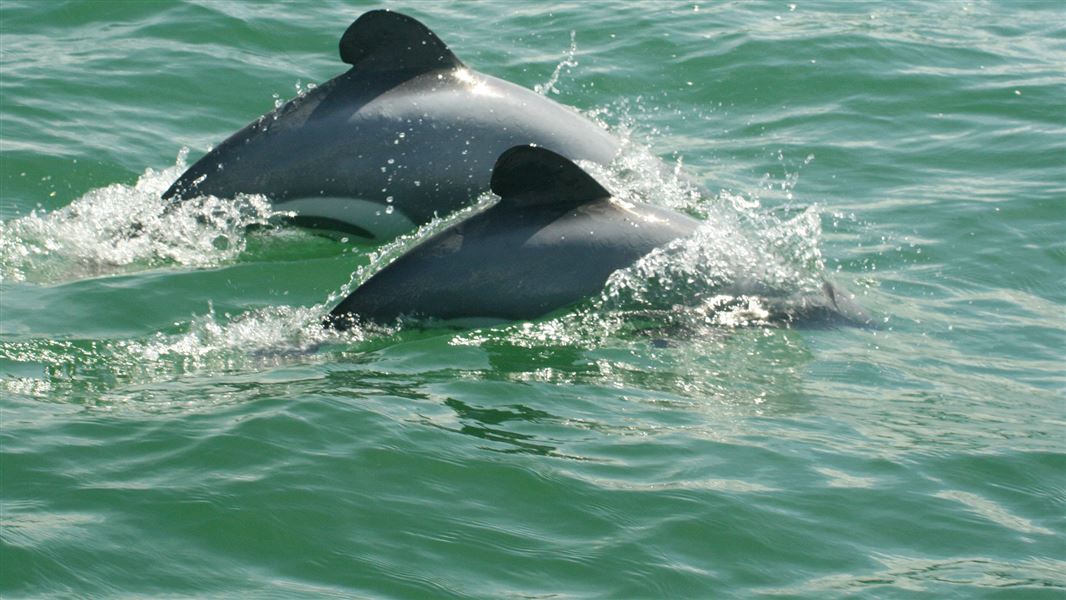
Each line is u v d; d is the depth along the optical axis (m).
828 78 29.25
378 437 15.09
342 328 18.28
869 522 14.01
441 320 18.34
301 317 18.77
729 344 18.11
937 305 19.80
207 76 28.14
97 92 26.98
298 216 21.66
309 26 31.19
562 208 18.88
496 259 18.38
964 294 20.22
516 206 18.83
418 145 21.61
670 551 13.34
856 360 17.84
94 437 14.99
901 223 22.72
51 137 24.75
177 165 23.89
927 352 18.22
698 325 18.45
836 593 12.82
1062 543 13.81
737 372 17.41
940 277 20.78
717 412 16.30
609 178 21.80
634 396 16.62
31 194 22.78
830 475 14.82
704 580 12.95
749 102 28.36
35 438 14.91
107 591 12.44
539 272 18.36
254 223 21.61
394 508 13.84
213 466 14.40
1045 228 22.47
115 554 12.94
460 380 16.81
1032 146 26.02
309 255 21.30
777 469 14.91
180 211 21.45
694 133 26.88
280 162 21.52
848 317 19.05
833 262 21.19
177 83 27.72
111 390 16.33
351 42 22.02
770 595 12.77
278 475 14.25
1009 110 27.75
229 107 27.09
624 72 29.47
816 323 18.77
